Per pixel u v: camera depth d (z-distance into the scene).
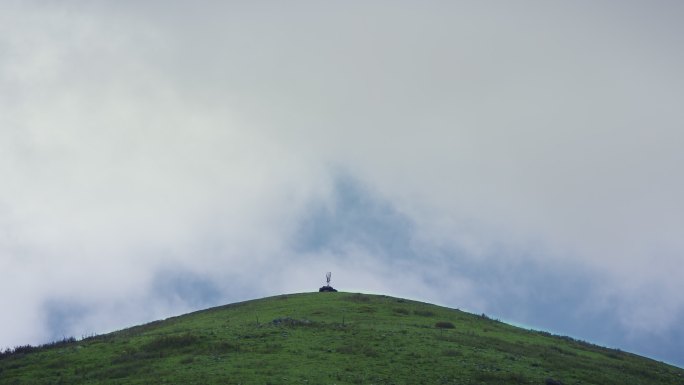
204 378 43.09
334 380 43.03
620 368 57.91
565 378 48.84
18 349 61.00
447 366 48.44
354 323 67.62
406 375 45.44
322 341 55.41
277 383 41.69
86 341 64.69
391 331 61.97
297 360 48.25
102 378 45.41
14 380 46.91
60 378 46.81
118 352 54.25
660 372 60.34
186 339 55.34
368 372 45.62
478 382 44.84
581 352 65.69
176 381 42.66
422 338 58.94
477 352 54.53
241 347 52.56
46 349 60.94
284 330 59.94
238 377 43.16
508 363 51.41
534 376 47.91
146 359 50.31
